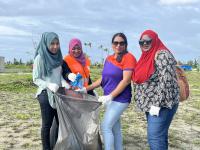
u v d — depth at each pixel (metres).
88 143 2.99
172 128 4.93
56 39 3.02
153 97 2.67
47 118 3.08
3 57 24.78
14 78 14.15
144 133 4.51
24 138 4.12
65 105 2.93
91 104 2.95
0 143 3.88
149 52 2.67
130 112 6.29
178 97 2.68
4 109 6.28
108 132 2.97
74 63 3.18
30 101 7.63
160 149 2.68
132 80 2.97
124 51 3.00
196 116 6.10
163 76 2.60
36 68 3.04
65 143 2.93
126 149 3.72
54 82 3.08
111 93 2.93
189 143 4.12
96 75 17.30
